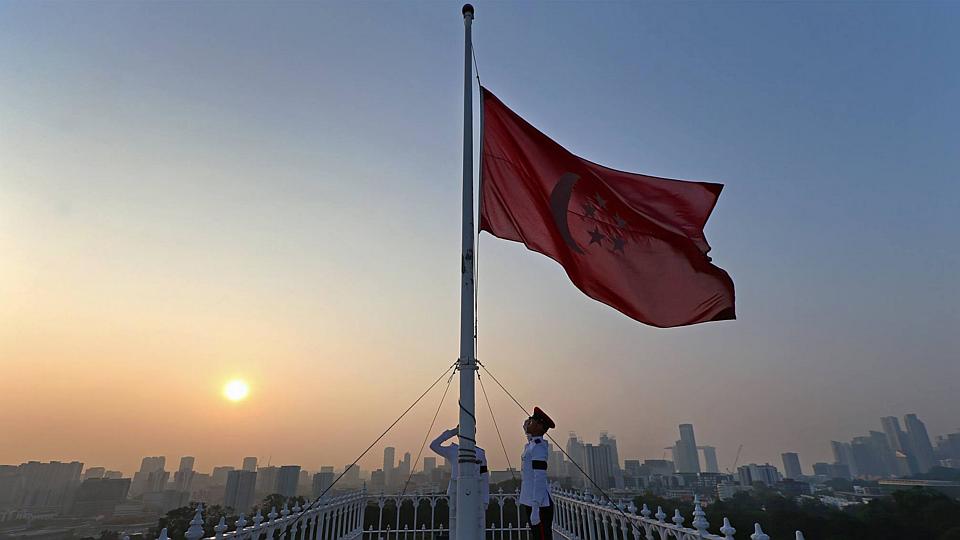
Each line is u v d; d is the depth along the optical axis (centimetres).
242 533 658
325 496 1006
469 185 745
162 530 573
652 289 839
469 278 693
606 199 867
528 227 818
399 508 1212
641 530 754
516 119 876
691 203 884
